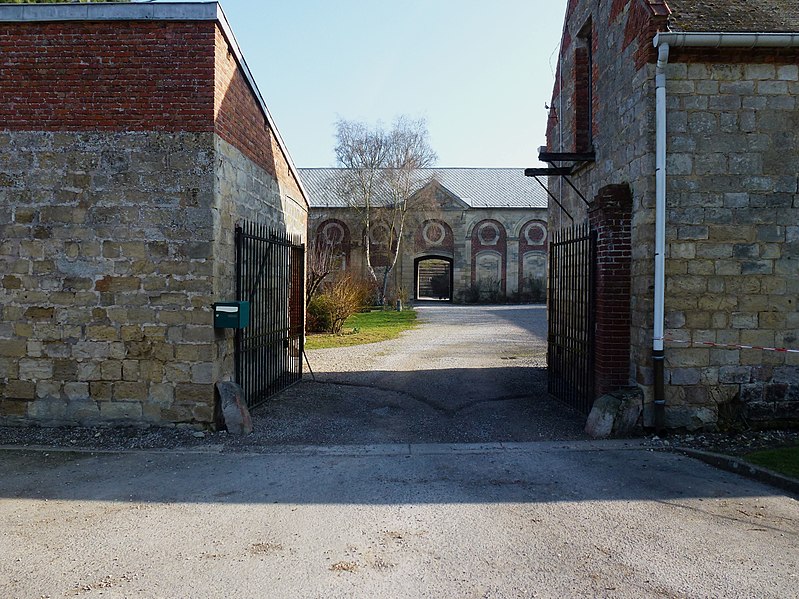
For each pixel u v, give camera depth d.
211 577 3.75
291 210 11.78
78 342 7.12
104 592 3.56
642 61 7.06
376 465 6.13
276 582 3.69
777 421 7.08
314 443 6.94
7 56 7.08
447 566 3.90
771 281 7.05
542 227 43.62
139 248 7.07
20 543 4.25
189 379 7.09
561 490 5.35
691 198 6.98
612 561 3.96
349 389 10.09
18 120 7.07
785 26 7.04
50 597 3.49
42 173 7.08
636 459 6.25
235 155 7.86
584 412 8.15
